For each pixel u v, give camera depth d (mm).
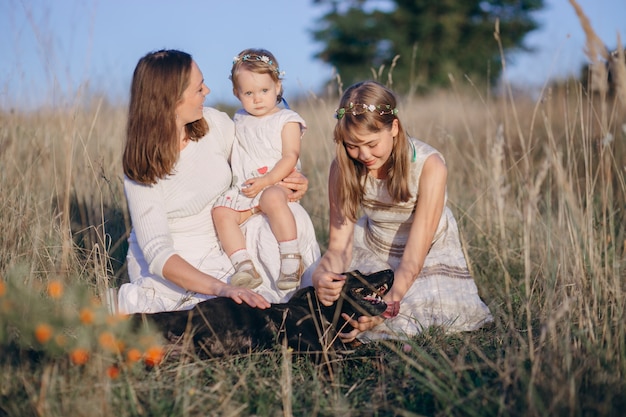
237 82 3656
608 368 2639
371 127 3133
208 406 2572
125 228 4629
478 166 5043
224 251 3490
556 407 2346
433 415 2564
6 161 4691
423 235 3371
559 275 3330
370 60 25125
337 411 2576
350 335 3119
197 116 3363
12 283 2691
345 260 3547
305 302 3203
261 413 2570
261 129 3611
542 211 4488
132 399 2492
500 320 3463
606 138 3451
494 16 24266
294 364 2924
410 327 3354
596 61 2857
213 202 3523
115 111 5645
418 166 3410
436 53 23688
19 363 2691
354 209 3479
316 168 5570
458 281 3574
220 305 3045
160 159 3264
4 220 3932
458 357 2797
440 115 7613
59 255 3750
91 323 2629
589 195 3434
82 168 4887
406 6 25047
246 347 2992
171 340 2973
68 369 2629
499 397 2498
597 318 3010
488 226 4594
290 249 3383
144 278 3412
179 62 3256
